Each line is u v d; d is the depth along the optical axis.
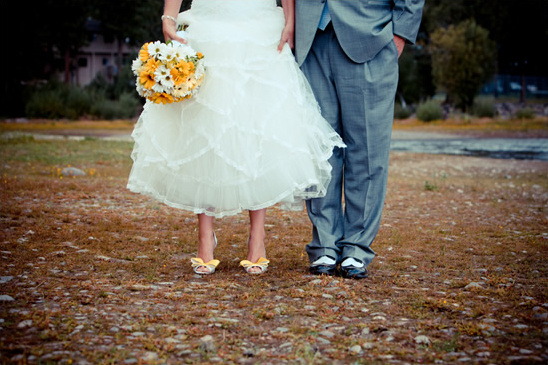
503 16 41.47
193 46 3.34
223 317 2.66
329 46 3.40
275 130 3.28
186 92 3.15
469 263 3.89
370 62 3.36
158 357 2.19
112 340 2.33
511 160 14.44
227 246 4.31
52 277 3.27
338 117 3.51
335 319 2.67
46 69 50.50
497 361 2.18
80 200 6.31
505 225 5.53
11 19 41.16
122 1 47.56
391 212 6.27
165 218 5.40
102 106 37.50
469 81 33.97
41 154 12.23
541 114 35.94
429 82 41.19
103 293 2.92
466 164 13.34
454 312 2.77
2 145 14.64
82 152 13.09
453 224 5.54
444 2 41.97
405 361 2.20
